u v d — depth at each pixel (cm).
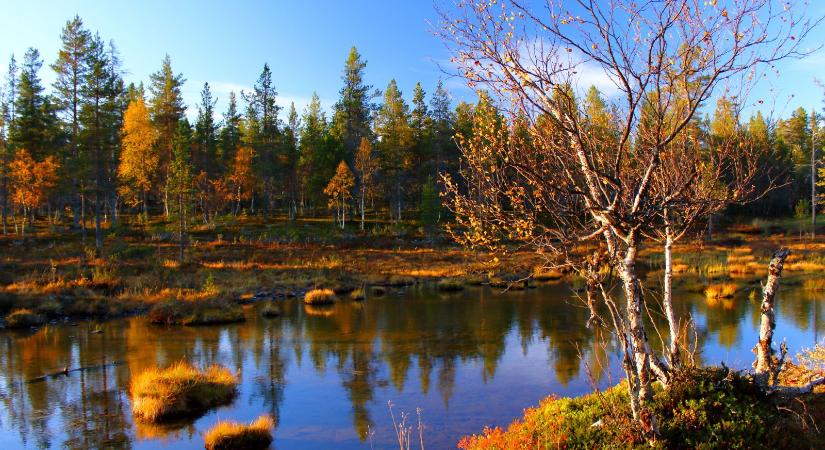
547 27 584
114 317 2653
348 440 1099
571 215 668
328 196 6656
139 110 5503
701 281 3472
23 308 2648
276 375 1588
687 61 558
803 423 713
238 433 1069
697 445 657
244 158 6431
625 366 676
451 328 2283
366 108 7606
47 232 5066
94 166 4588
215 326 2398
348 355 1830
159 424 1192
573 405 901
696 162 684
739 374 826
